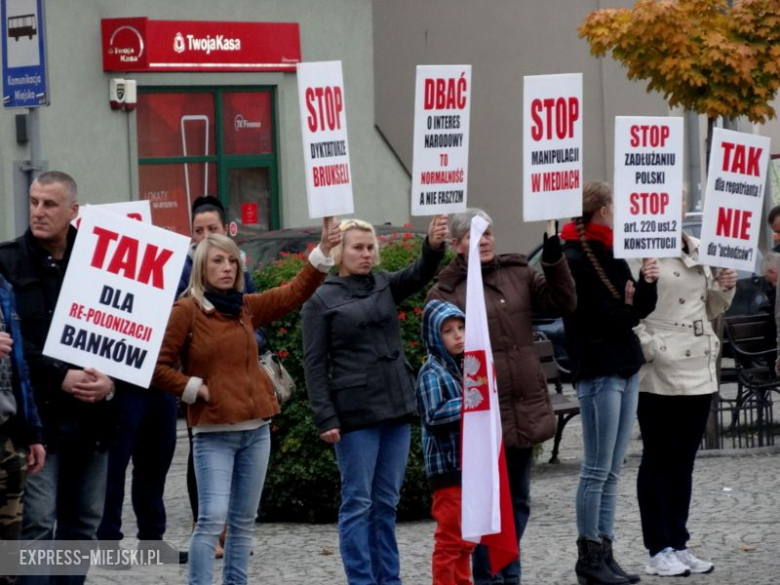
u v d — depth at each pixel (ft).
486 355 25.68
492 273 28.86
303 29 74.28
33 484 24.82
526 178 28.68
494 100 100.17
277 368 32.91
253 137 72.38
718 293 31.68
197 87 69.62
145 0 67.46
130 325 24.82
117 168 66.33
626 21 53.72
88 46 65.10
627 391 30.07
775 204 89.71
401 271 29.50
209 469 26.43
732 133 31.48
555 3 96.89
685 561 31.48
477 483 25.62
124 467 31.22
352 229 29.04
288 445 37.52
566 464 47.06
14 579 24.32
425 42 102.32
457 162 28.94
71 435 25.14
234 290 26.89
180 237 24.91
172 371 26.05
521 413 28.32
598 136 94.99
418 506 38.29
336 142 27.63
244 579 27.20
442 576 26.91
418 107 28.53
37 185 25.21
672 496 31.55
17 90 34.78
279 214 73.61
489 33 99.91
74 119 64.44
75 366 25.20
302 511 38.27
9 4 34.63
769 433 49.19
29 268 25.22
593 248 29.94
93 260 24.66
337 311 28.45
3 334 23.17
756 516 37.42
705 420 31.55
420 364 37.60
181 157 69.26
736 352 48.34
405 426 29.14
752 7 51.75
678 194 29.96
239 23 70.49
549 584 30.71
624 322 29.50
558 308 28.53
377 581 29.07
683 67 51.83
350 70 76.69
